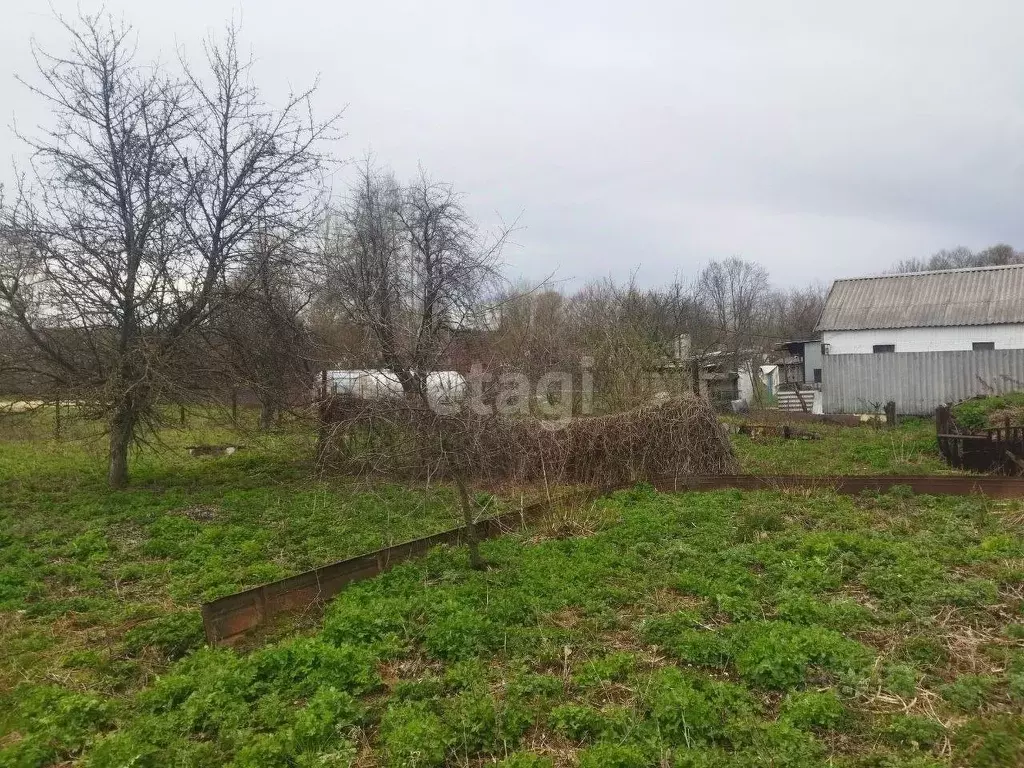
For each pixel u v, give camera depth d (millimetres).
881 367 20875
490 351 10312
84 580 6711
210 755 3707
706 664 4508
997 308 24625
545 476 10227
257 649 5047
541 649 4758
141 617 5824
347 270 11773
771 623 4953
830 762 3438
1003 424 13094
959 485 8984
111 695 4512
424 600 5562
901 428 17797
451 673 4398
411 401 6613
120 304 10516
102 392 10305
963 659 4496
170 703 4234
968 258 63594
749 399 28766
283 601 5656
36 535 8328
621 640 4969
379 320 6797
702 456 11109
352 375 8594
